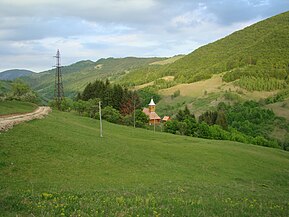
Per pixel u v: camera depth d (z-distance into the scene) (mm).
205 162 57125
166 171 44969
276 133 170250
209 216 15461
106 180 33875
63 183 29734
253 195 28438
